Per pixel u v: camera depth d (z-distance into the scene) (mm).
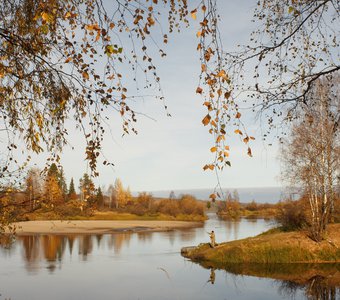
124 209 111938
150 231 62094
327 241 29016
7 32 5820
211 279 24016
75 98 6172
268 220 88875
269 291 20891
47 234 55250
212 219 100688
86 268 27828
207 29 4188
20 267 28062
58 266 28609
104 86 5840
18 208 9078
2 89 6211
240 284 22562
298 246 28984
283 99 6738
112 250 38125
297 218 35250
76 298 19500
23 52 6242
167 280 23750
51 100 6410
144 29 5098
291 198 33000
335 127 7352
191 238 50344
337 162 24016
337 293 19984
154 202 120562
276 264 27828
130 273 26031
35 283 22781
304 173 28156
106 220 90000
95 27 4461
